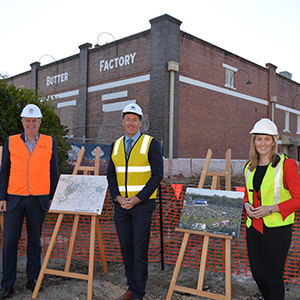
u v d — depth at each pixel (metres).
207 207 3.16
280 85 23.52
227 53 18.44
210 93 17.34
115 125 16.98
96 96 18.06
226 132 18.41
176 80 15.23
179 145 15.47
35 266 3.67
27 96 6.96
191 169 14.92
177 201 4.90
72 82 19.52
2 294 3.39
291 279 3.83
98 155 3.91
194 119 16.31
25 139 3.67
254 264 2.77
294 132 25.45
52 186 3.89
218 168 17.48
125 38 16.42
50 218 5.75
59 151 7.56
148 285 3.73
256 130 2.67
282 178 2.61
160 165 3.28
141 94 15.76
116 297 3.42
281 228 2.58
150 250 4.81
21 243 4.84
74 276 3.38
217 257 4.55
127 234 3.33
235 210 3.03
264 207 2.57
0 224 4.47
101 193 3.65
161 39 14.89
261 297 3.41
